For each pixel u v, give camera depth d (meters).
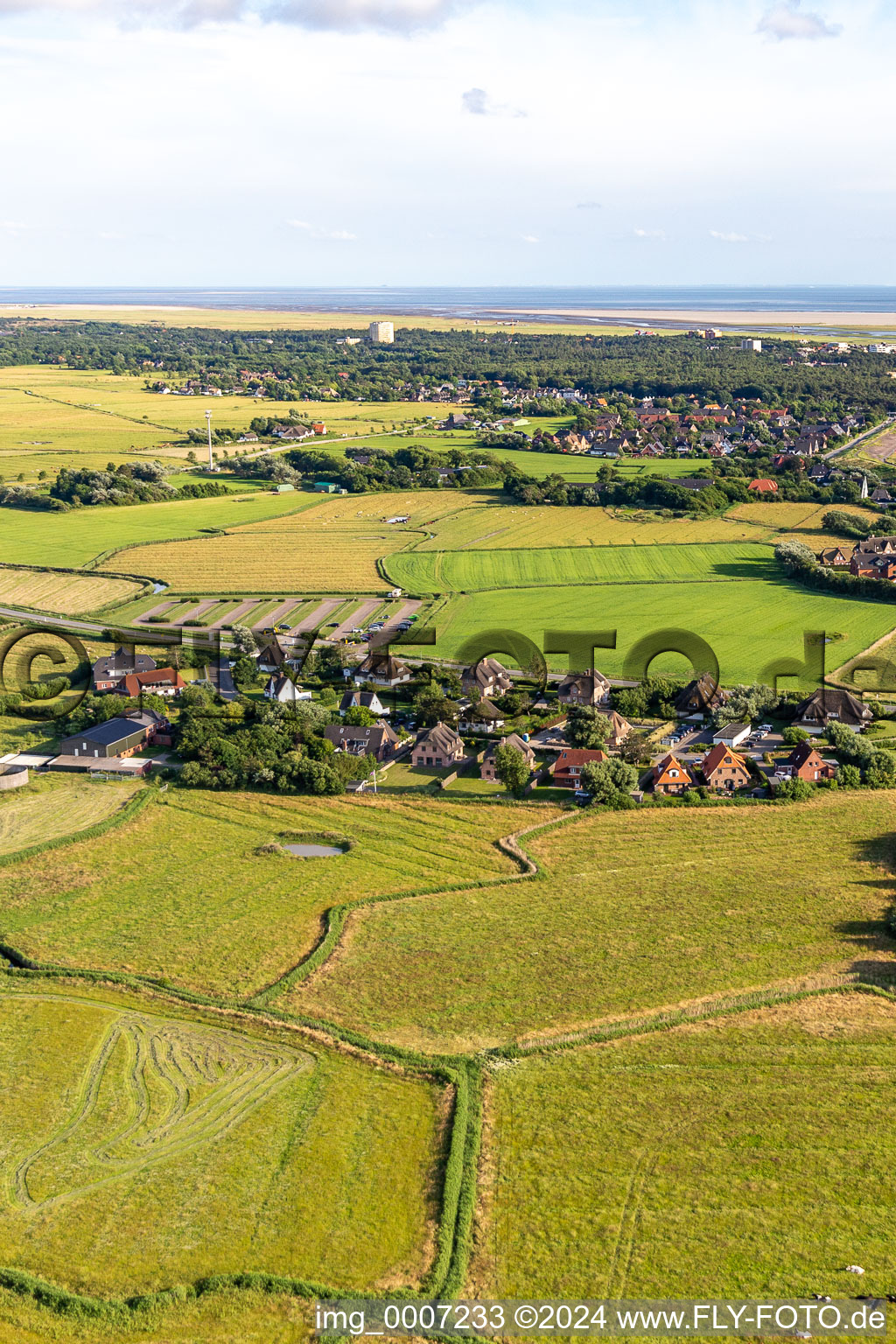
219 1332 57.50
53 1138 71.44
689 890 102.69
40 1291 59.44
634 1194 66.44
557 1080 76.50
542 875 106.06
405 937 95.44
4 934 97.00
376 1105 74.12
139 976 90.12
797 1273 60.81
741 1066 77.88
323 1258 61.84
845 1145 70.12
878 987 86.81
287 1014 84.06
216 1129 71.94
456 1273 60.44
